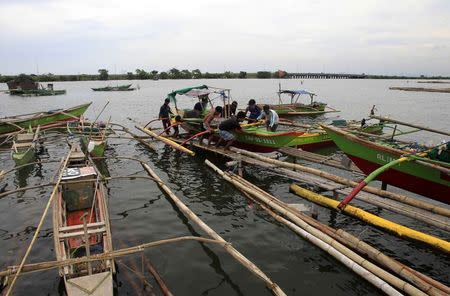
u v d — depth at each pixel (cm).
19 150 1647
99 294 589
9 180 1380
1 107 4450
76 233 738
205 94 1778
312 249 862
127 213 1063
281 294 632
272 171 1387
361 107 4678
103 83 13950
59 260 642
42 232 939
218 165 1580
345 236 853
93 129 1986
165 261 802
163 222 1004
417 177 1052
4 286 710
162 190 1253
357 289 716
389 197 1008
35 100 5584
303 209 1039
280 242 895
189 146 1778
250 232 948
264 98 5884
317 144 1880
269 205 1069
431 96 7275
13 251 842
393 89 10462
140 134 2430
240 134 1564
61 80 14912
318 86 12325
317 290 713
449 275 778
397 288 693
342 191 1083
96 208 909
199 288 710
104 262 661
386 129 2645
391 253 858
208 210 1093
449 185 989
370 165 1177
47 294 684
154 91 8094
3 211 1073
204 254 833
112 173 1446
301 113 3084
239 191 1248
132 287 700
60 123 2389
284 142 1410
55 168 1541
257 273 664
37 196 1197
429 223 888
